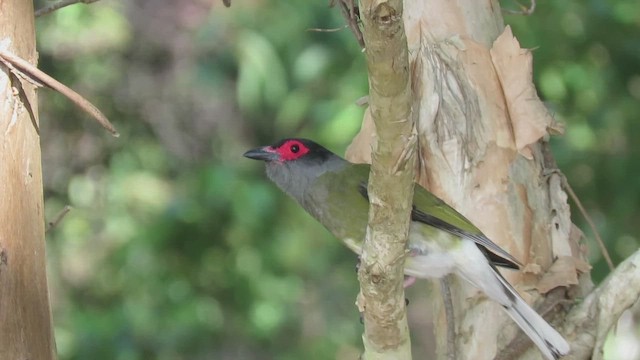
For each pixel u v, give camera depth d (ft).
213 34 47.32
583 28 42.78
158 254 44.11
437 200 21.43
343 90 42.83
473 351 21.50
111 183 47.62
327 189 24.11
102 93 49.29
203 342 43.11
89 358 41.06
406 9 22.44
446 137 21.79
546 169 22.16
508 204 21.59
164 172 49.55
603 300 20.53
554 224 21.81
